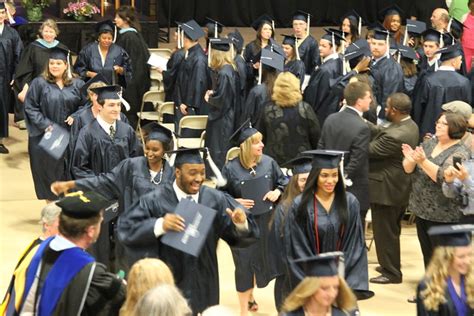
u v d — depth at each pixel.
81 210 6.95
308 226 8.12
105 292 6.93
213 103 14.55
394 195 10.77
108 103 10.33
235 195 9.82
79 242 7.03
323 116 13.95
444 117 9.65
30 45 15.42
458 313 7.03
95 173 10.45
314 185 8.10
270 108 11.98
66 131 11.06
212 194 7.94
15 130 17.19
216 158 14.72
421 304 7.13
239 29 27.12
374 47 13.82
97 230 7.09
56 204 7.08
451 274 7.12
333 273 6.55
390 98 10.73
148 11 23.61
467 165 9.60
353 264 8.16
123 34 16.73
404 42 16.64
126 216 7.85
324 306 6.55
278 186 9.90
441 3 24.25
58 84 12.52
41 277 6.95
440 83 13.14
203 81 15.41
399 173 10.72
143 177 8.95
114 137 10.48
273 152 12.01
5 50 15.77
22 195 14.13
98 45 15.54
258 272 10.03
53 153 10.87
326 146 10.63
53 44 15.45
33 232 12.71
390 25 16.64
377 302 10.80
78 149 10.38
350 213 8.19
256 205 9.77
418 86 13.41
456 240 7.09
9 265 11.51
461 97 13.17
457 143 9.72
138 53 16.75
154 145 8.84
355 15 16.48
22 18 19.11
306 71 17.05
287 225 8.17
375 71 13.79
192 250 7.43
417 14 24.56
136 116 16.91
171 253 7.76
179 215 7.54
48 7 21.89
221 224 7.96
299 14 17.00
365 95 10.46
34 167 12.77
